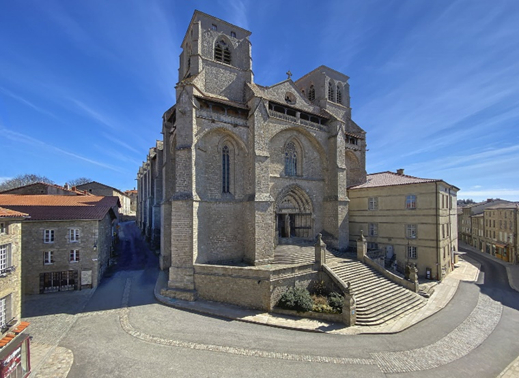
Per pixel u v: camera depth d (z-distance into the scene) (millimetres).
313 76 41281
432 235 30047
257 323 17969
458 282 30156
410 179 33688
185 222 23000
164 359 13672
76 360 13500
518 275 35281
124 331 16516
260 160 26891
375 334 16922
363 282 23266
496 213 48938
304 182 32719
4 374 11062
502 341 16672
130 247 42812
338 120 33844
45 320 18000
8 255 14820
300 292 20031
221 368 13070
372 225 35250
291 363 13633
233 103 27562
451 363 14164
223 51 31250
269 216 26750
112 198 33844
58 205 26641
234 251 27344
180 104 24578
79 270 24266
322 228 34094
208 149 26844
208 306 20469
